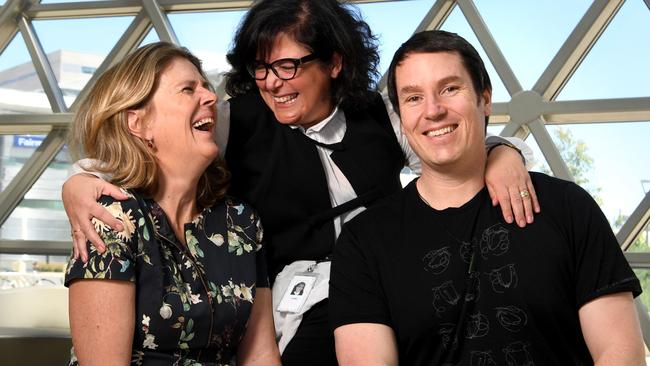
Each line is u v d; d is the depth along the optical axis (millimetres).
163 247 2268
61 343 3467
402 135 2775
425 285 2160
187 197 2395
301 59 2535
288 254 2637
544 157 5355
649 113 5230
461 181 2234
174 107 2309
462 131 2178
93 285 2127
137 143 2311
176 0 6445
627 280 2068
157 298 2191
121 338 2117
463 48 2203
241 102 2723
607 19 5344
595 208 2145
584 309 2092
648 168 5254
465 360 2105
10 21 6895
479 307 2113
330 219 2639
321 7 2578
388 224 2268
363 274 2242
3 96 6941
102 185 2209
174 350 2236
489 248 2139
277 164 2639
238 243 2436
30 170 6836
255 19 2553
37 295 4840
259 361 2447
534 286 2078
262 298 2510
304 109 2596
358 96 2684
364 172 2684
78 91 6836
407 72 2199
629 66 5293
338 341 2225
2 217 6836
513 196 2166
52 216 6828
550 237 2107
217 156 2521
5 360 3369
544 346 2076
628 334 2029
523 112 5359
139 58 2340
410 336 2162
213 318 2271
